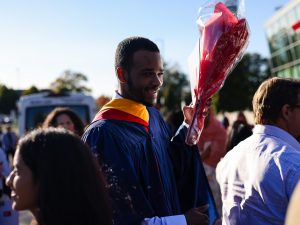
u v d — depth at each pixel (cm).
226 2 225
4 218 453
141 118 233
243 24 215
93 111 928
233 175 226
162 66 237
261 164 209
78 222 141
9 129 1298
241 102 4175
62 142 147
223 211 236
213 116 565
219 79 226
